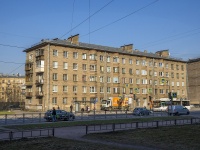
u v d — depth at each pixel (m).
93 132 21.70
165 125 26.88
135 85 78.12
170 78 87.38
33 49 68.50
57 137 18.09
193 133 20.03
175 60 89.06
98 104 70.19
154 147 14.69
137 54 79.12
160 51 90.50
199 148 14.18
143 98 79.44
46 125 28.09
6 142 15.86
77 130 23.98
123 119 35.72
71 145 14.56
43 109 62.84
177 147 14.55
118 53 75.06
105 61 72.44
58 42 65.69
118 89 74.44
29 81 69.81
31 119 37.75
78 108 66.19
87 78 68.94
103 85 71.69
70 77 66.06
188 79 100.81
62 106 64.06
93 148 13.66
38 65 65.00
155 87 82.75
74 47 67.25
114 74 74.19
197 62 97.94
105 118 38.62
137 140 17.08
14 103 81.06
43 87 63.88
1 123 31.06
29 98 69.75
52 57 63.69
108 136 18.98
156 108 67.06
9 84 131.50
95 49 70.69
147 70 81.38
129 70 77.31
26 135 19.81
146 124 28.27
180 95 89.88
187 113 52.28
